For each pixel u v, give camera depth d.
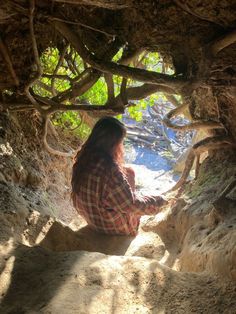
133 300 2.16
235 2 2.16
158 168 7.03
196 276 2.37
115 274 2.31
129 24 2.59
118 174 3.30
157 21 2.45
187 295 2.21
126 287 2.23
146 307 2.13
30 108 3.62
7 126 3.89
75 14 2.65
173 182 6.30
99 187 3.30
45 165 4.22
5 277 2.30
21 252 2.53
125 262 2.42
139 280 2.29
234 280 2.21
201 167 3.78
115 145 3.39
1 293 2.19
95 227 3.46
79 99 4.75
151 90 3.39
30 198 3.47
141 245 3.34
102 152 3.34
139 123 8.21
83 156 3.39
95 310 2.05
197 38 2.49
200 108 3.55
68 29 2.68
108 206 3.35
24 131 4.21
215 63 2.66
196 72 2.62
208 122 3.43
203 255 2.58
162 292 2.23
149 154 7.49
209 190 3.39
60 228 3.20
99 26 2.68
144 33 2.58
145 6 2.35
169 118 3.63
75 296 2.12
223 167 3.52
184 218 3.29
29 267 2.38
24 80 3.18
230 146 3.50
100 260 2.42
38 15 2.58
